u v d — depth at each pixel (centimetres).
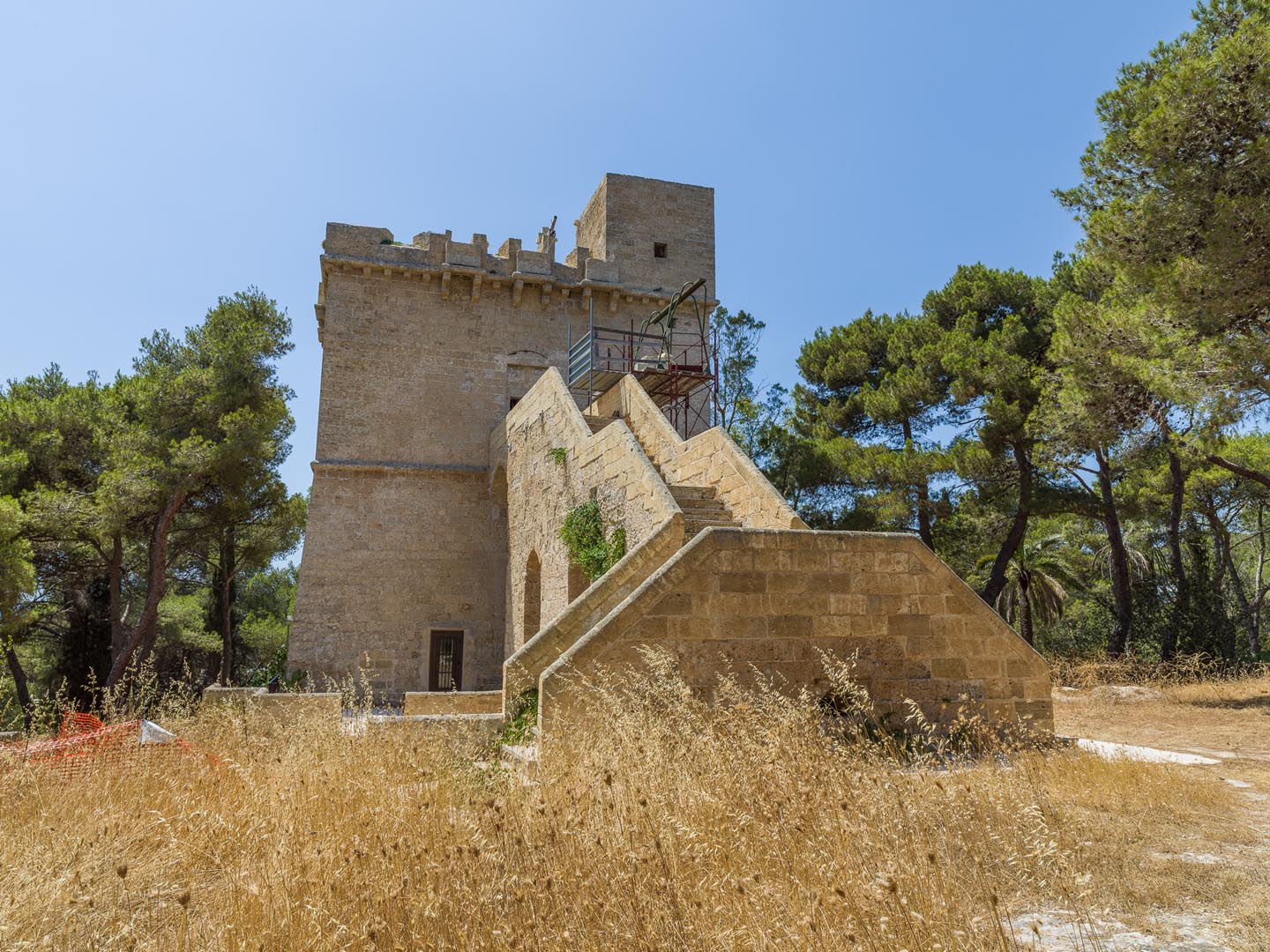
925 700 1001
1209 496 3095
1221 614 2598
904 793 531
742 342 3478
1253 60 1325
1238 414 1575
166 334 2948
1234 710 1531
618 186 3017
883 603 1015
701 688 938
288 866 458
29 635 2831
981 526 2988
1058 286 2714
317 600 2442
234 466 2683
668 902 389
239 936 411
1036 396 2555
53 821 611
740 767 555
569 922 386
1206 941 411
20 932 438
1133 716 1489
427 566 2542
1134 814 640
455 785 663
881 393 3048
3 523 2112
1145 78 1567
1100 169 1591
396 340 2664
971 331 2853
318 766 646
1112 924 433
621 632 920
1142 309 1647
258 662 4062
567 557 1655
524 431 2136
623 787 528
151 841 584
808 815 466
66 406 2758
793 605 985
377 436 2592
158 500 2553
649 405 1802
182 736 896
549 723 838
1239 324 1501
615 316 2903
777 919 372
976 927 397
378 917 398
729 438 1435
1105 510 2695
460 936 381
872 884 380
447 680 2495
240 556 3250
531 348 2789
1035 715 1029
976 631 1036
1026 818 511
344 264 2634
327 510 2509
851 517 3036
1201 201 1410
